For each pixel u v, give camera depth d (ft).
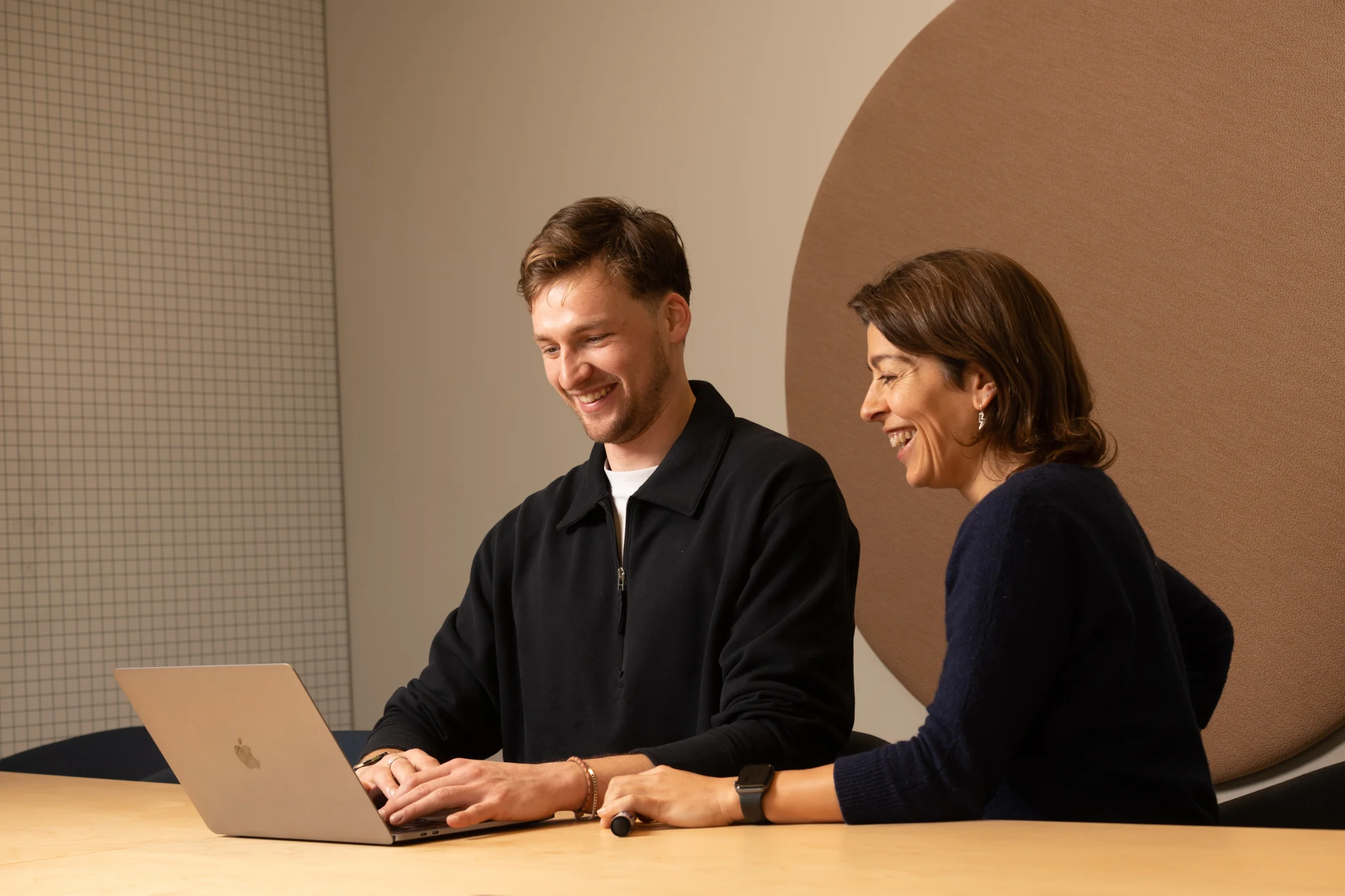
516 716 6.84
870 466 10.34
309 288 15.56
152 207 14.43
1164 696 4.68
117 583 13.91
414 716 6.75
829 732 5.52
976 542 4.60
